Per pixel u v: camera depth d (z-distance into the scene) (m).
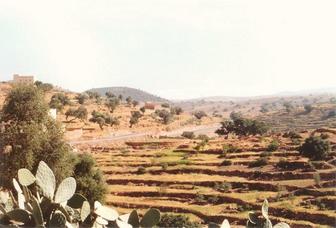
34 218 5.69
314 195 92.56
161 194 102.38
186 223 66.06
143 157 138.38
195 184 108.12
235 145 135.38
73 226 6.07
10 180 44.91
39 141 46.97
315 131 138.88
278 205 88.12
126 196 103.44
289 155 115.31
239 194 98.25
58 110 176.12
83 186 54.59
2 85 149.75
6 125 47.12
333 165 102.38
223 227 6.16
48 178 6.03
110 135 171.62
